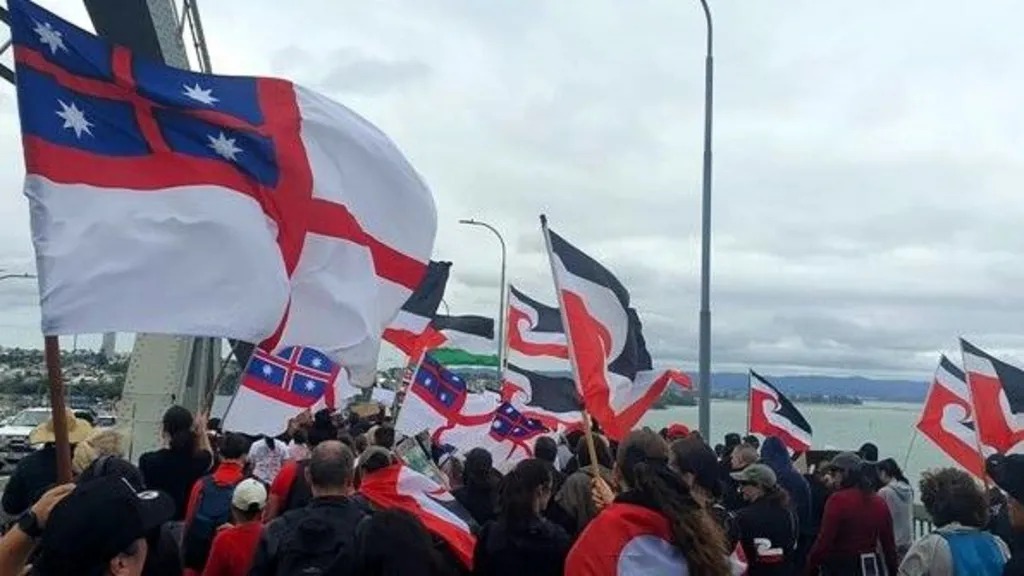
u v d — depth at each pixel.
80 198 4.50
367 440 10.60
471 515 7.69
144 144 4.76
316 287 5.27
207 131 4.95
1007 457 5.34
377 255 5.68
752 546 7.98
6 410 46.00
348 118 5.50
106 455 6.04
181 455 8.16
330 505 5.48
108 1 15.83
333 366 10.83
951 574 6.17
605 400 7.63
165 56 16.56
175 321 4.53
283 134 5.24
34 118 4.46
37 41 4.54
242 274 4.75
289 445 11.63
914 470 19.30
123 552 3.07
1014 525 5.25
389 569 5.11
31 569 3.38
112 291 4.42
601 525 4.33
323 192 5.32
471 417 13.04
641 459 4.63
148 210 4.64
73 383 36.72
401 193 5.67
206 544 7.26
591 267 7.81
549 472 5.99
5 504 6.87
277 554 5.34
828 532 8.56
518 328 13.80
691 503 4.39
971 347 11.38
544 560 5.76
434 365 12.84
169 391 16.70
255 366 10.58
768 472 8.23
